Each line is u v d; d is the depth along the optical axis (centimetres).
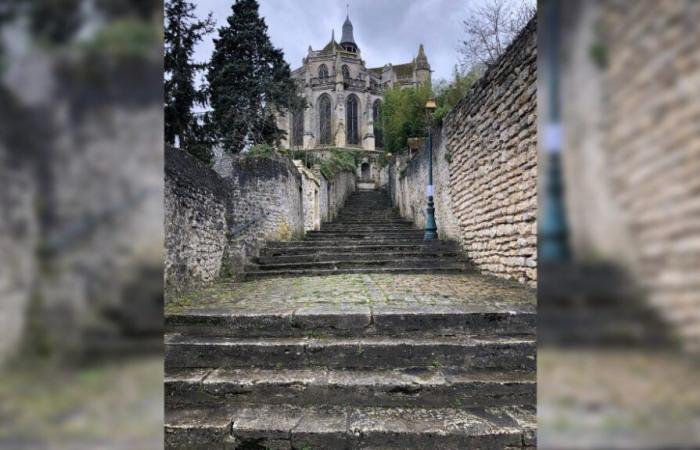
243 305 428
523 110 494
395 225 1375
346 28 5103
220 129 1552
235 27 1755
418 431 238
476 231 691
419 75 4156
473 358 310
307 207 1248
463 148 751
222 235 697
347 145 4009
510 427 239
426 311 361
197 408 274
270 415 262
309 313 364
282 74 1833
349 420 253
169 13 1234
